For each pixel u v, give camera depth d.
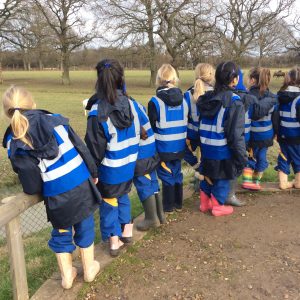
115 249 3.81
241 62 37.09
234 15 34.31
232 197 4.96
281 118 5.23
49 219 3.11
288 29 37.19
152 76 38.28
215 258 3.79
